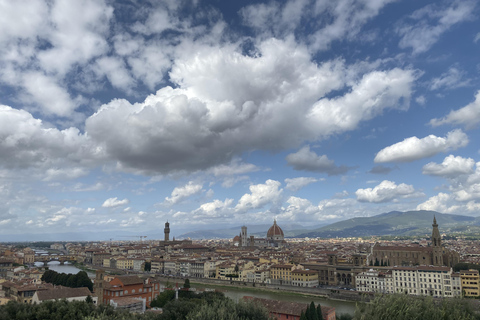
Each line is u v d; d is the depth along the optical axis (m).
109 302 189.38
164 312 130.12
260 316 112.88
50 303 133.62
